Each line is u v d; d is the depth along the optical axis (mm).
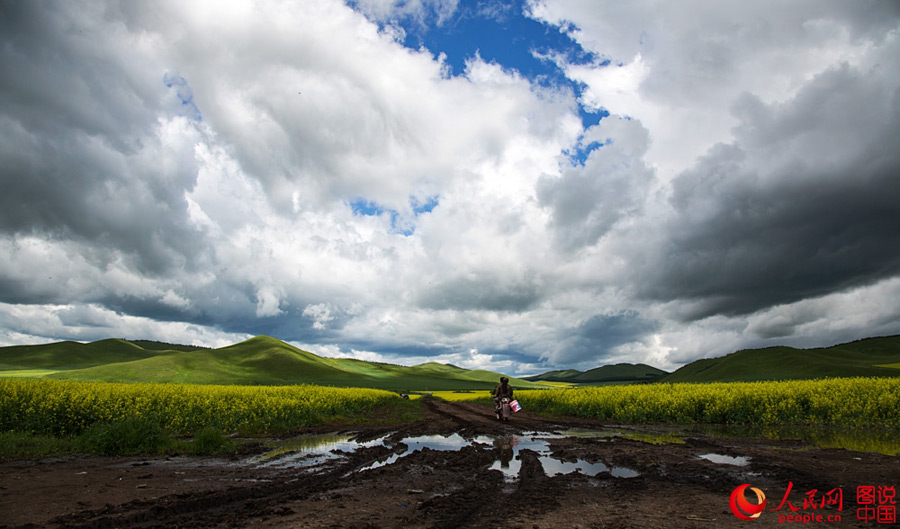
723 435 15203
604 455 11086
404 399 46906
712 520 5656
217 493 7156
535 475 8805
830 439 13453
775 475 8148
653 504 6500
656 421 20594
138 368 133000
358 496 7172
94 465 9953
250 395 22234
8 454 10688
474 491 7457
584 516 5922
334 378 160125
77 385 20219
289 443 14273
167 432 14641
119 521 5734
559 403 27344
